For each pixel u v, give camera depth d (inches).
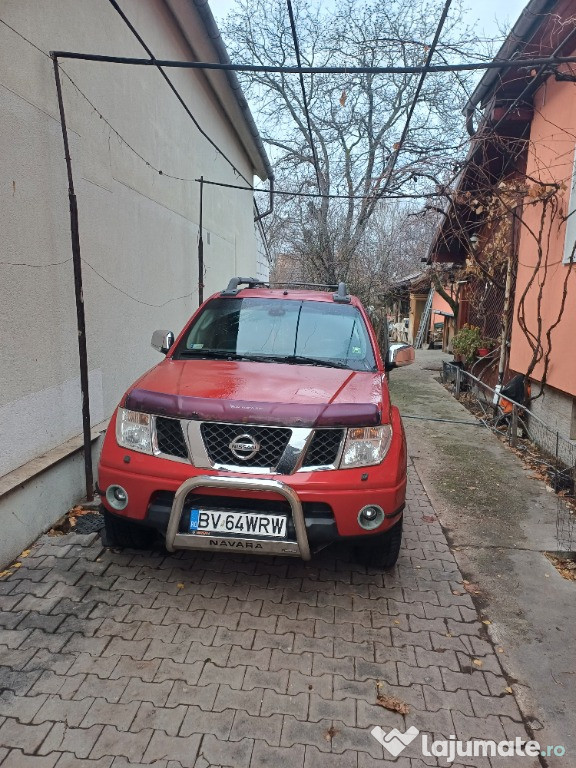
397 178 407.8
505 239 347.3
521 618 126.1
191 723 90.7
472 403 383.6
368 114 641.6
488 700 99.7
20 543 139.4
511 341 323.6
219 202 369.4
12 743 84.9
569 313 237.3
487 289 410.3
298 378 138.9
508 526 175.5
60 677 99.1
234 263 424.5
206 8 235.6
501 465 238.2
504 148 272.7
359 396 130.3
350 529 117.9
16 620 114.2
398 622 121.3
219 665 104.4
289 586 133.3
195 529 117.5
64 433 165.2
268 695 97.7
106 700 94.4
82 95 168.6
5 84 129.4
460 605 129.3
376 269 586.6
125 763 82.7
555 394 259.0
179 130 273.7
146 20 221.6
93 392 183.8
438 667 107.6
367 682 102.3
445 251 461.7
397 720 93.8
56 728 88.2
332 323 172.4
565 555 157.5
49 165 150.4
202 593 128.0
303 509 116.1
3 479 134.7
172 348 166.7
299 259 617.9
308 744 87.9
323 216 553.6
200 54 283.7
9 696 94.1
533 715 96.8
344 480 116.3
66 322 163.3
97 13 177.3
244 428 117.2
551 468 227.8
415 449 261.4
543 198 251.3
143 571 135.9
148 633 112.6
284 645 111.3
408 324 996.6
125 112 204.1
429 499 197.2
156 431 122.4
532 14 201.6
